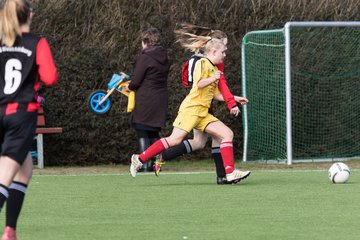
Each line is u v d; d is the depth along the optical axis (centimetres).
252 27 4931
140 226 2297
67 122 4588
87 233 2177
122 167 4591
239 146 4994
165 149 3416
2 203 1859
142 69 4069
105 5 4678
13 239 1975
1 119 1895
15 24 1917
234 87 4912
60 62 4566
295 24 4709
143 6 4722
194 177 3881
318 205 2750
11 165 1881
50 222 2384
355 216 2491
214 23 4866
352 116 5075
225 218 2448
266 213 2558
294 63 4959
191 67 3422
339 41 5050
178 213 2562
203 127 3406
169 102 4731
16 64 1916
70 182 3619
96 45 4631
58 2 4584
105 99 4541
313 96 5003
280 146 4934
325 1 5094
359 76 5081
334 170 3500
